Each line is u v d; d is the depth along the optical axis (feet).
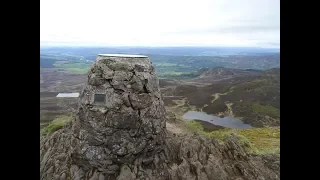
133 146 32.96
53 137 42.42
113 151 32.60
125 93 32.76
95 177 33.14
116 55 34.94
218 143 42.80
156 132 34.60
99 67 33.47
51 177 34.94
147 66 34.83
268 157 43.42
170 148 39.68
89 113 32.81
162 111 36.40
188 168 36.40
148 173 34.14
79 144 33.71
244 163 39.27
